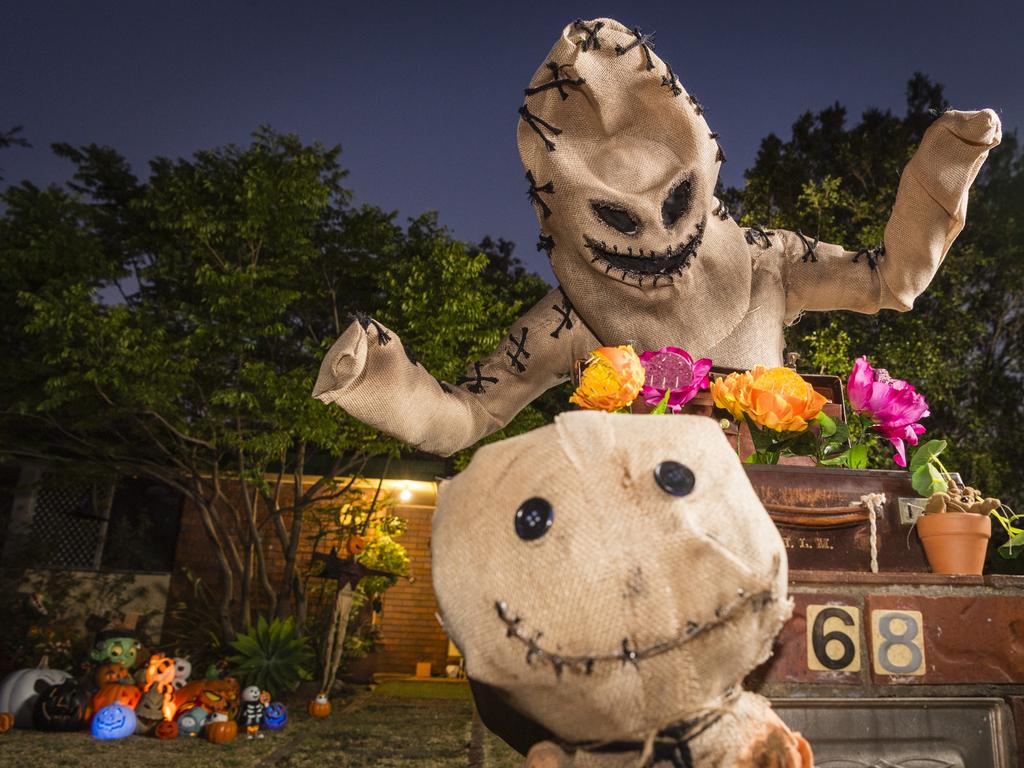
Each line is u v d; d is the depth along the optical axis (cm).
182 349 935
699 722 100
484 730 782
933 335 1095
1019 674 144
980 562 156
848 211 1220
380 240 1169
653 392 172
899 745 140
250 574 1073
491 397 226
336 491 1275
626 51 210
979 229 1308
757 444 172
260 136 1038
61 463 1145
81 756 613
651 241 206
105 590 1209
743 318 218
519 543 96
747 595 94
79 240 990
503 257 1909
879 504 158
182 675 813
